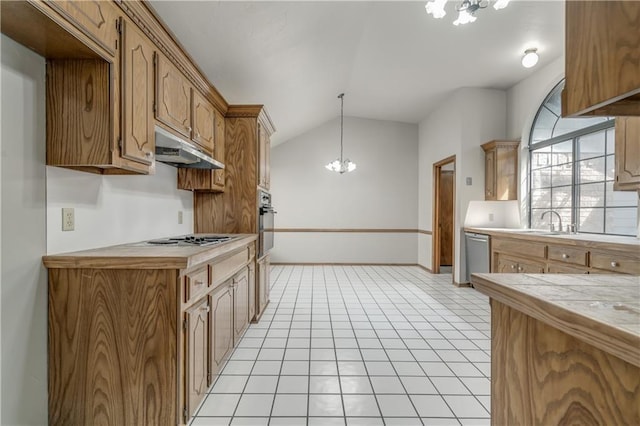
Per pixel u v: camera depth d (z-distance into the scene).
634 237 3.11
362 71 4.62
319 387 2.13
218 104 3.10
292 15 2.88
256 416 1.83
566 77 0.95
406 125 6.94
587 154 3.73
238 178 3.41
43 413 1.54
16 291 1.41
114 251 1.76
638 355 0.62
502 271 4.09
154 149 1.93
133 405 1.57
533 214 4.54
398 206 6.94
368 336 2.99
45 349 1.55
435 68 4.41
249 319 3.16
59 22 1.24
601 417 0.76
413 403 1.96
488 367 2.42
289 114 5.55
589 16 0.86
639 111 0.93
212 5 2.43
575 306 0.83
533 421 0.99
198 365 1.84
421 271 6.27
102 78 1.53
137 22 1.73
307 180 6.90
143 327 1.58
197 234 3.29
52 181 1.58
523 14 3.18
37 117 1.49
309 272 6.11
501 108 5.01
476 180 4.98
